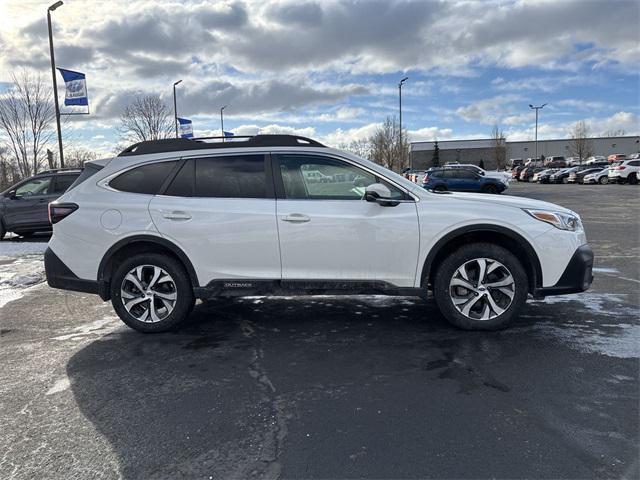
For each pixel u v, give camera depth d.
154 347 4.37
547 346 4.13
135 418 3.09
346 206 4.42
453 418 3.00
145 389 3.51
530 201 4.62
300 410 3.15
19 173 24.88
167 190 4.60
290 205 4.44
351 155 4.54
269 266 4.48
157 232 4.51
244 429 2.93
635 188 31.03
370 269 4.43
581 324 4.69
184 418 3.08
